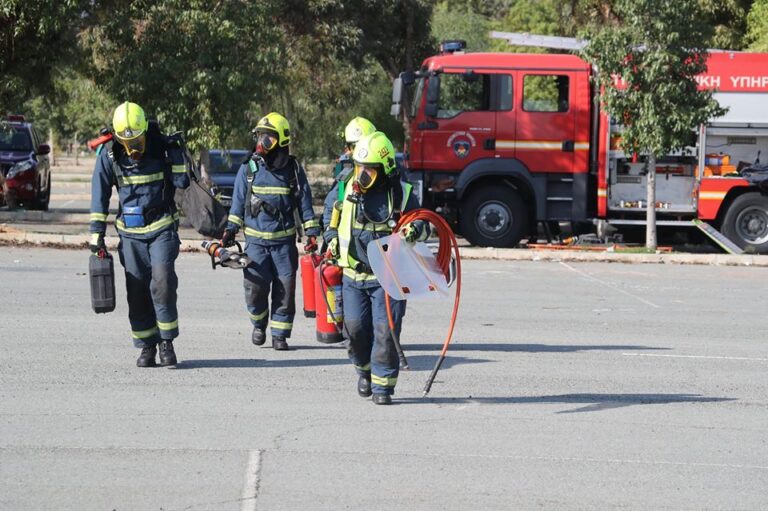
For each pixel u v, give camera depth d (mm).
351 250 13289
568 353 17516
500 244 33375
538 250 32562
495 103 32750
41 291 22422
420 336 18719
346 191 13352
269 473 10602
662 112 31719
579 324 20562
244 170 16797
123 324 18734
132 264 14992
